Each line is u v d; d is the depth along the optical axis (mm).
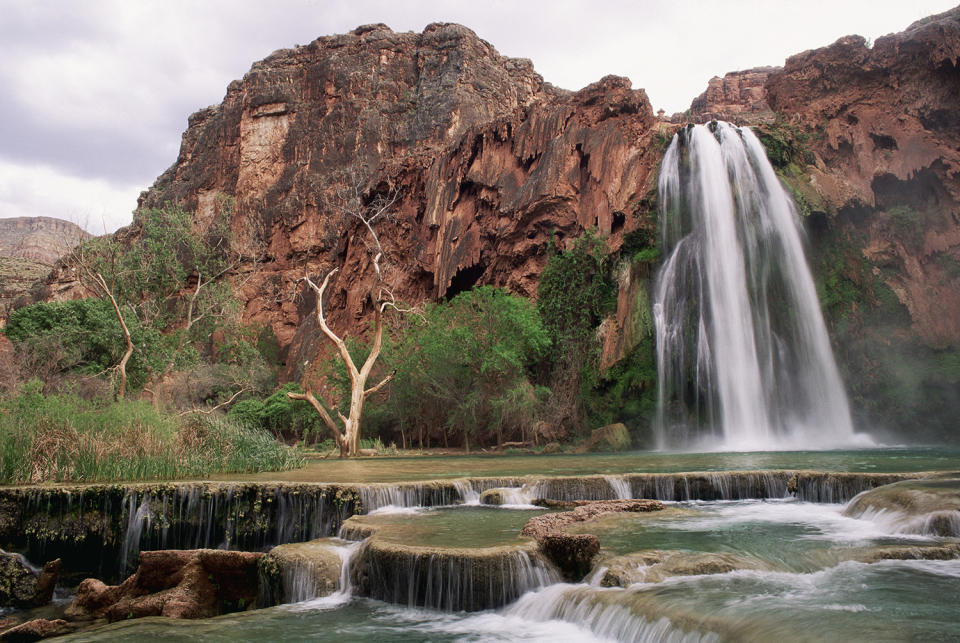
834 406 35906
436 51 97688
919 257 38969
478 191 52781
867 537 9844
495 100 93250
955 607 6547
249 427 22141
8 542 13188
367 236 62500
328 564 9656
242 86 105000
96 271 44156
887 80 42438
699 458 23203
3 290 107750
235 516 13484
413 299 56594
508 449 36219
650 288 37969
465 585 8531
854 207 39000
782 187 37375
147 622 8836
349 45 98625
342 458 31359
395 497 13922
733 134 38812
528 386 36656
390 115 92000
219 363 65750
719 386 35344
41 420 16469
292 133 93500
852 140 41062
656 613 6781
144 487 13320
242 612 8898
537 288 45344
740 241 36719
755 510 12805
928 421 35188
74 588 12625
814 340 36219
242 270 83000
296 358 65938
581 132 46031
